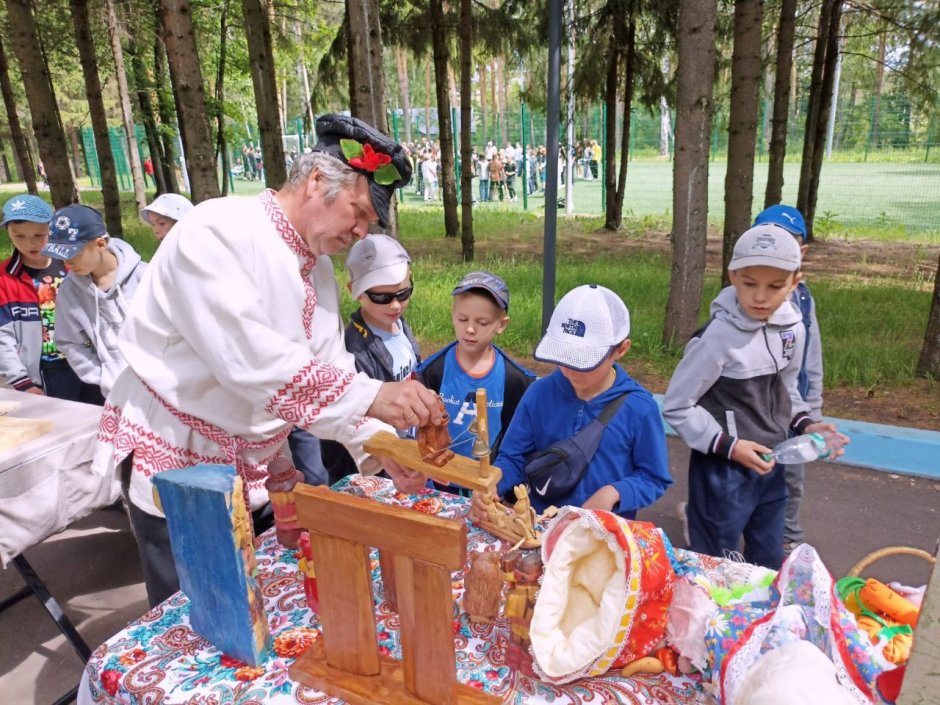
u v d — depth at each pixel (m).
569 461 1.99
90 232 2.97
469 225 9.98
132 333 1.71
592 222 14.81
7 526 2.17
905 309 6.94
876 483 3.77
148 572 1.96
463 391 2.60
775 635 1.10
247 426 1.71
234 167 33.75
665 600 1.29
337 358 1.90
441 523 1.07
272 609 1.53
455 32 11.82
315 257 1.74
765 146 22.45
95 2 12.93
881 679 1.08
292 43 15.30
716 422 2.25
